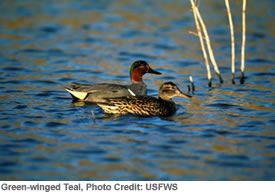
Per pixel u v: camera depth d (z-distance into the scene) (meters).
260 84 17.50
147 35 24.80
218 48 22.84
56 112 13.71
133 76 16.16
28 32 24.77
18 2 30.80
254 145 11.27
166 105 14.18
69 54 21.55
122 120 13.12
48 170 9.82
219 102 15.14
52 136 11.65
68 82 17.61
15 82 17.20
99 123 12.76
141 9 29.80
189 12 28.95
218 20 27.25
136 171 9.86
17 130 11.98
